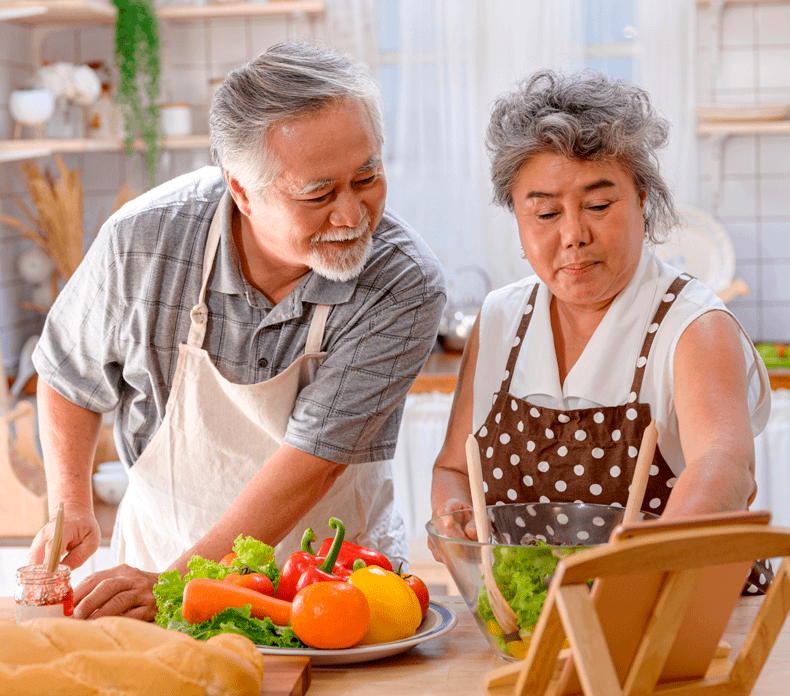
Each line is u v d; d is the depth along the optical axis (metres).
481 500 0.99
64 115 3.03
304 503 1.28
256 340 1.34
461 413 1.39
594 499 1.26
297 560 1.01
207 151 3.38
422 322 1.32
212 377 1.35
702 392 1.13
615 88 1.16
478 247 3.39
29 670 0.75
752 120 3.11
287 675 0.85
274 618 0.94
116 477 2.55
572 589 0.65
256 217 1.21
